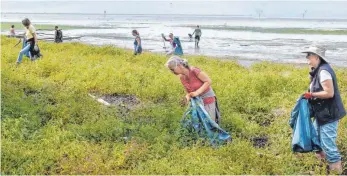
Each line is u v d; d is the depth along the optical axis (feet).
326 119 19.71
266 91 36.58
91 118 27.58
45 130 24.67
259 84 37.86
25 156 21.08
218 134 23.91
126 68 45.93
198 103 24.12
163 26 273.33
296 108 20.79
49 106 29.12
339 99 19.69
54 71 43.91
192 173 19.40
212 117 24.88
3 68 40.19
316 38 146.41
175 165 20.39
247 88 36.58
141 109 29.81
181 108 29.48
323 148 20.17
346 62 73.82
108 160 21.08
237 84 38.04
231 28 248.93
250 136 25.55
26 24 48.08
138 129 25.85
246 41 127.13
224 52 90.38
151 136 24.17
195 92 24.17
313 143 20.43
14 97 29.94
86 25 264.93
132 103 33.78
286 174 19.88
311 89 20.22
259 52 91.09
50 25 246.06
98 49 67.31
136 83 38.55
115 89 36.73
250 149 22.26
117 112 29.94
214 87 36.35
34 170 19.80
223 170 19.62
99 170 19.85
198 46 102.47
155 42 117.08
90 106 29.73
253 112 30.96
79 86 36.65
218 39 136.15
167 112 28.09
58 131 24.39
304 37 152.97
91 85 37.65
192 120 24.41
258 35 165.27
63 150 22.07
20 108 28.02
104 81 38.88
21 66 44.88
